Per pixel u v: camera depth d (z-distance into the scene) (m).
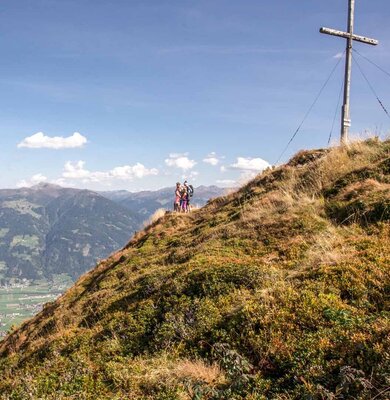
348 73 17.73
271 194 16.52
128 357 8.06
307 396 5.01
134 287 12.06
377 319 6.23
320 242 10.07
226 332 7.30
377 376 5.09
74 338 10.06
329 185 14.20
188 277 10.17
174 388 6.25
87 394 6.79
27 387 7.43
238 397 5.64
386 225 10.10
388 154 14.26
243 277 9.14
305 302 7.14
